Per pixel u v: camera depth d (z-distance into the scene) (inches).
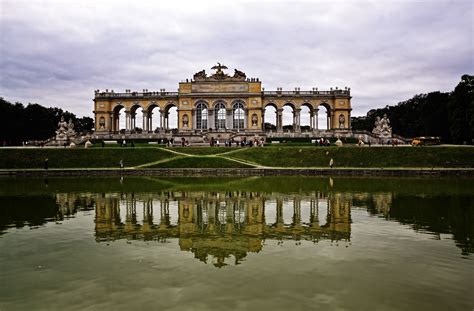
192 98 4498.0
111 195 1492.4
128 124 4640.8
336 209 1182.3
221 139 4028.1
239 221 1020.5
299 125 4562.0
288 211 1154.0
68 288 572.7
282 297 536.4
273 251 749.9
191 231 912.3
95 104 4611.2
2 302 528.7
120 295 546.3
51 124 5772.6
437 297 537.6
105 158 2903.5
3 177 2349.9
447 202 1284.4
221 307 506.6
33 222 1013.8
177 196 1460.4
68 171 2475.4
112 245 796.0
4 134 4845.0
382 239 834.2
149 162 2874.0
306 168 2522.1
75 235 877.8
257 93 4431.6
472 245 783.7
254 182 1978.3
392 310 499.8
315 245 790.5
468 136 4087.1
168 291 558.6
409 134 5821.9
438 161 2696.9
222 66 4534.9
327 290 560.4
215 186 1793.8
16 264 679.1
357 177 2263.8
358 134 4160.9
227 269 647.1
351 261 687.1
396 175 2373.3
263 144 3523.6
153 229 933.8
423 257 708.0
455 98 4178.2
